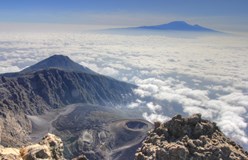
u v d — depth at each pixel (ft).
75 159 160.15
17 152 114.01
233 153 165.07
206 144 171.32
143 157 170.40
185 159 160.25
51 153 127.13
